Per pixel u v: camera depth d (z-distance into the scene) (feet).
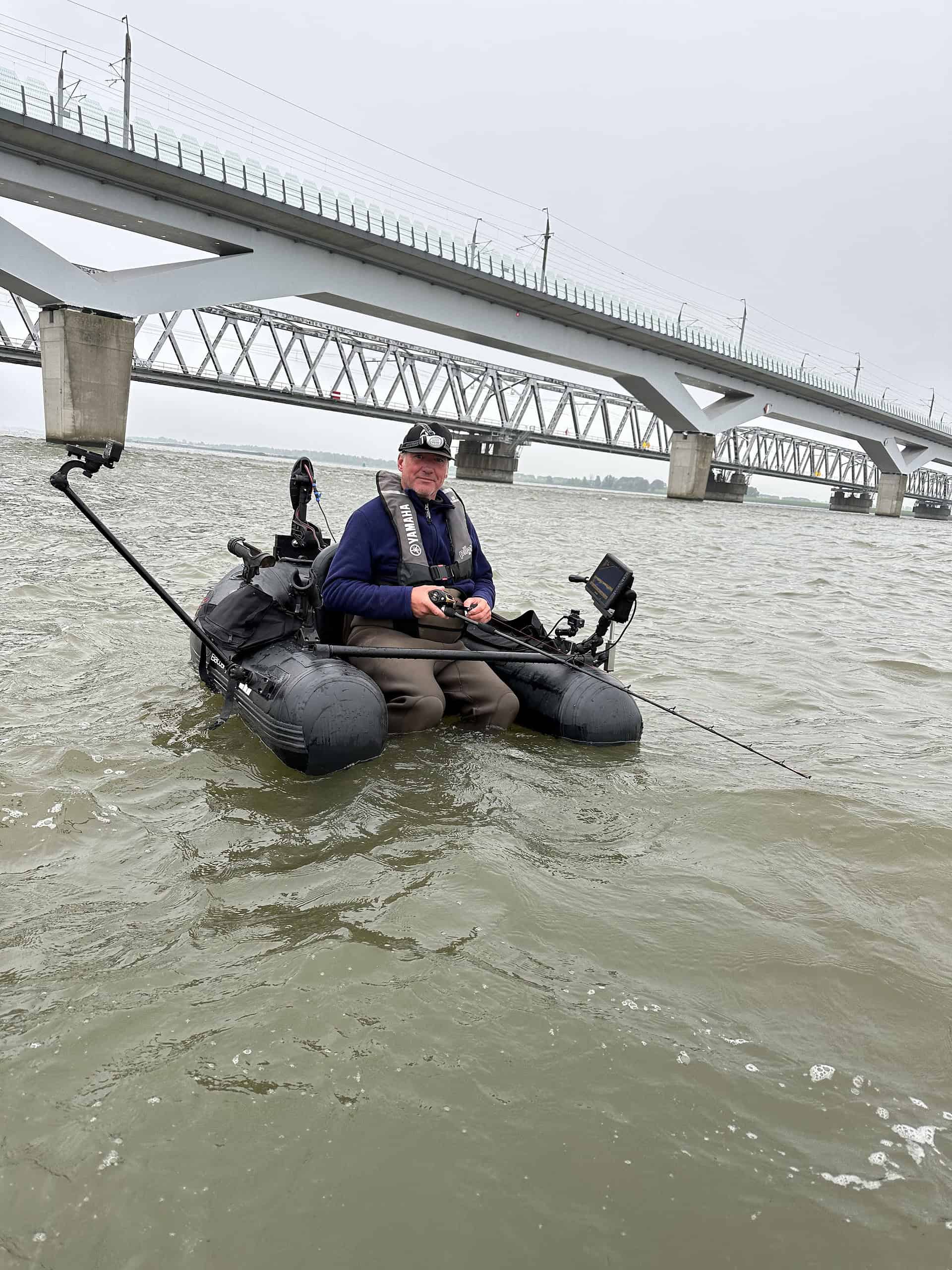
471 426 242.99
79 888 8.52
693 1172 5.29
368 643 13.75
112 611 21.44
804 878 9.39
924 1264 4.70
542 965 7.44
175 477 101.35
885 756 13.93
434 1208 4.95
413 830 10.11
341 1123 5.55
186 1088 5.79
